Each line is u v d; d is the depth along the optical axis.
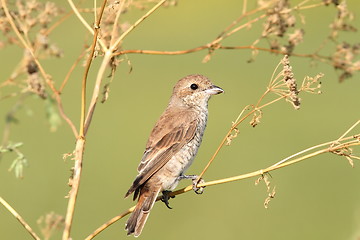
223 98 19.55
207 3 27.16
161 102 20.02
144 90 20.77
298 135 17.38
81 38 24.00
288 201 14.50
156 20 26.56
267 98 19.48
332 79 20.45
